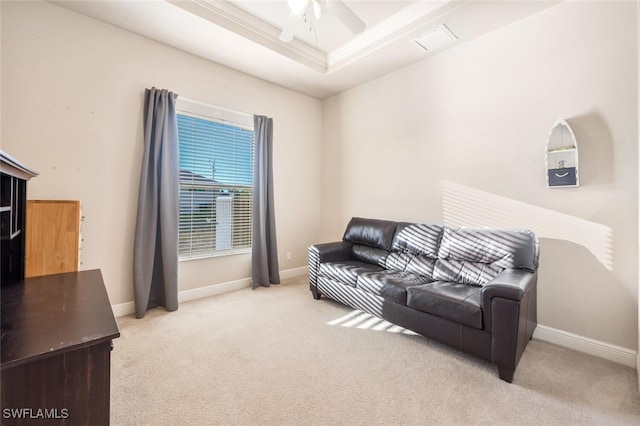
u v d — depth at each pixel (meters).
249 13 2.79
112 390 1.65
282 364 1.95
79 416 0.85
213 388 1.68
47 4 2.35
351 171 4.10
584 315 2.18
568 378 1.81
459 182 2.93
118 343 2.21
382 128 3.69
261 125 3.71
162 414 1.47
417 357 2.05
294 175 4.24
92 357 0.87
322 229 4.55
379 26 2.92
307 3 2.02
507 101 2.58
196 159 3.29
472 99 2.82
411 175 3.38
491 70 2.69
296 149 4.25
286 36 2.28
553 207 2.32
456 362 1.99
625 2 2.00
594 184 2.13
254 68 3.49
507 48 2.58
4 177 1.37
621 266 2.03
